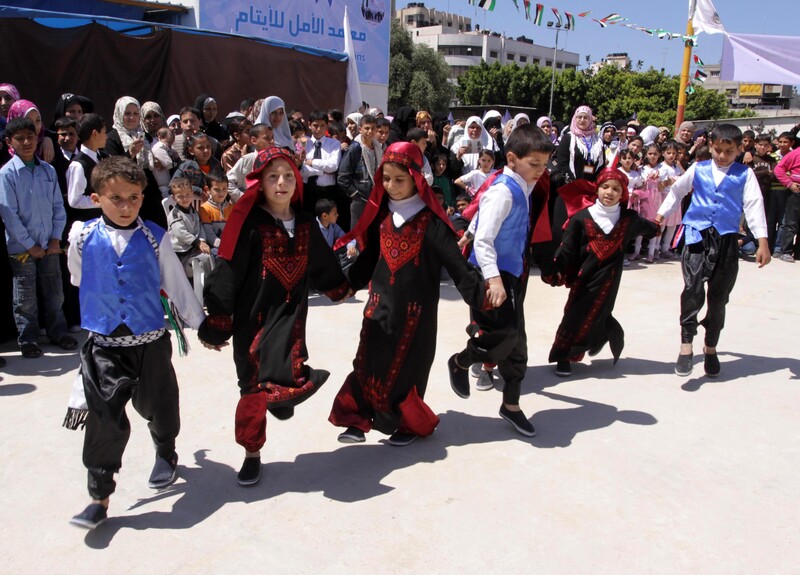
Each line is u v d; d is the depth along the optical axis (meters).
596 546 2.92
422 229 3.51
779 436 4.09
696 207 4.95
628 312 6.95
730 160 4.86
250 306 3.25
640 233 4.83
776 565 2.82
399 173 3.43
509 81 46.44
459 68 84.62
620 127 11.28
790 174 9.84
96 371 2.97
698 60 13.45
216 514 3.12
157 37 8.87
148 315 3.08
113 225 3.04
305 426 4.07
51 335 5.40
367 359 3.63
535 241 4.31
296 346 3.22
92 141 5.37
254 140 6.61
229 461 3.62
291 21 12.89
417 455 3.73
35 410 4.18
